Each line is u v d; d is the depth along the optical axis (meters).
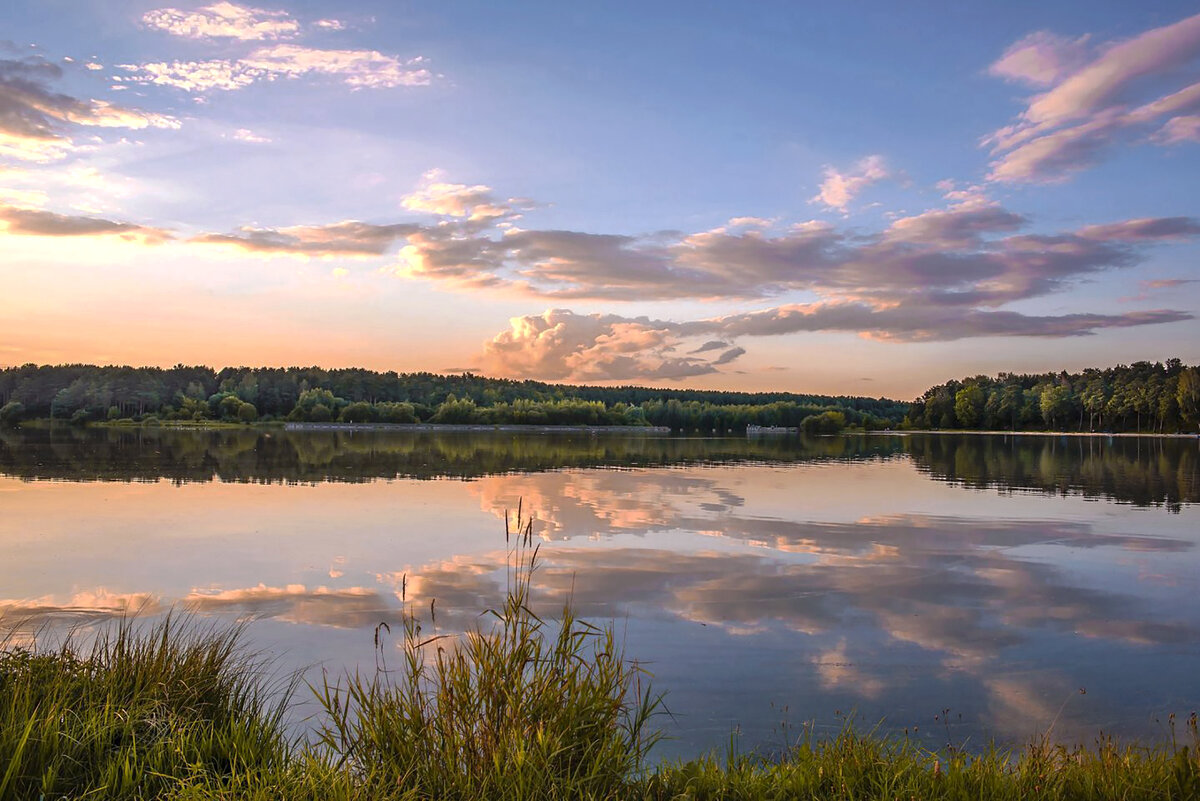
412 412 150.00
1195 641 9.85
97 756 4.95
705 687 8.12
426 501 23.84
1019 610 11.31
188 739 5.27
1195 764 5.10
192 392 148.75
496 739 4.88
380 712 5.20
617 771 4.98
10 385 140.62
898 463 44.56
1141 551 16.06
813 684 8.24
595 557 15.13
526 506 22.73
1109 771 5.22
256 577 13.17
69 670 6.29
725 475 34.81
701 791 5.06
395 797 4.32
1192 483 31.39
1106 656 9.27
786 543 16.80
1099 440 88.06
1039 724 7.29
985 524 19.72
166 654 6.61
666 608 11.33
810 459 48.44
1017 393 137.38
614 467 39.72
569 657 5.37
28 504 22.12
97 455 45.62
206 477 31.39
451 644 9.39
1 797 4.34
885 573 13.78
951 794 4.90
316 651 9.12
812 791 4.98
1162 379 121.00
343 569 13.84
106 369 148.00
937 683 8.31
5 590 12.16
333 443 67.62
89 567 13.85
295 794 4.46
